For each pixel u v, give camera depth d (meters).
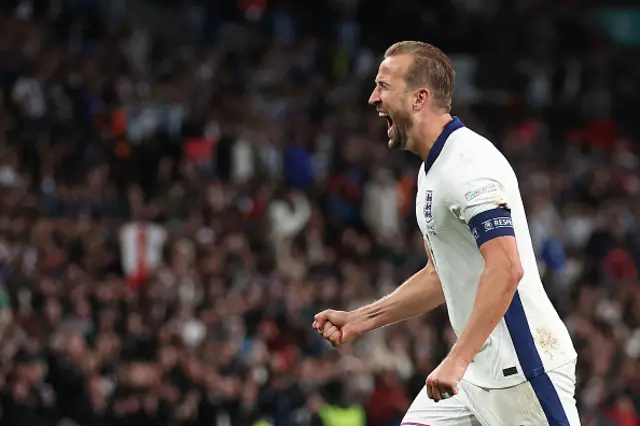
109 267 23.42
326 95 34.28
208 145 28.69
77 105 28.47
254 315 22.20
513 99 39.22
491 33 40.84
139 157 27.45
